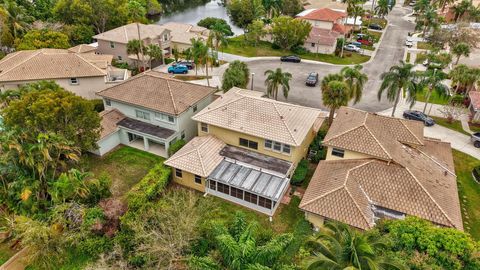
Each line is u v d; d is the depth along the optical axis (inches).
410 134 1200.8
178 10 4520.2
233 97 1418.6
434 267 692.7
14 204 1074.7
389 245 706.2
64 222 970.1
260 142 1219.9
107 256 906.1
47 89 1210.6
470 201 1156.5
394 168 1045.2
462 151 1434.5
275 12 3353.8
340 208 947.3
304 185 1226.6
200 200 1049.5
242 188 1087.0
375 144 1095.6
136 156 1382.9
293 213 1102.4
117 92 1457.9
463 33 2635.3
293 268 748.0
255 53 2696.9
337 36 2834.6
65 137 1119.6
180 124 1387.8
